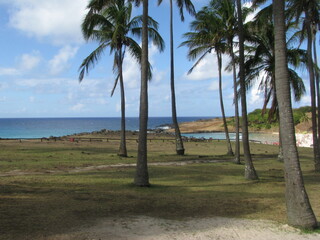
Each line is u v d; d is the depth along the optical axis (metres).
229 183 12.10
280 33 6.93
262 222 6.71
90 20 14.45
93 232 5.64
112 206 7.71
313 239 5.72
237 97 18.17
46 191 9.16
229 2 18.56
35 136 59.34
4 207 7.12
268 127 80.56
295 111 83.31
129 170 14.81
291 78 18.19
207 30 20.55
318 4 15.77
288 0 15.33
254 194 9.95
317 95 18.91
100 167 15.70
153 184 11.27
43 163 16.08
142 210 7.47
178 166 17.28
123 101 21.33
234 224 6.48
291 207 6.51
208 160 20.77
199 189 10.60
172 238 5.49
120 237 5.43
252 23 15.66
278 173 15.41
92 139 39.31
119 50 20.50
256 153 27.81
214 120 114.75
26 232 5.48
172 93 23.78
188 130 90.31
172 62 23.67
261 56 17.70
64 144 30.55
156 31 18.06
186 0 20.55
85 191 9.43
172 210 7.56
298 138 47.88
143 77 10.79
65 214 6.78
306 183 12.43
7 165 14.81
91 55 18.94
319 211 7.82
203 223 6.49
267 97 18.53
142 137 10.74
